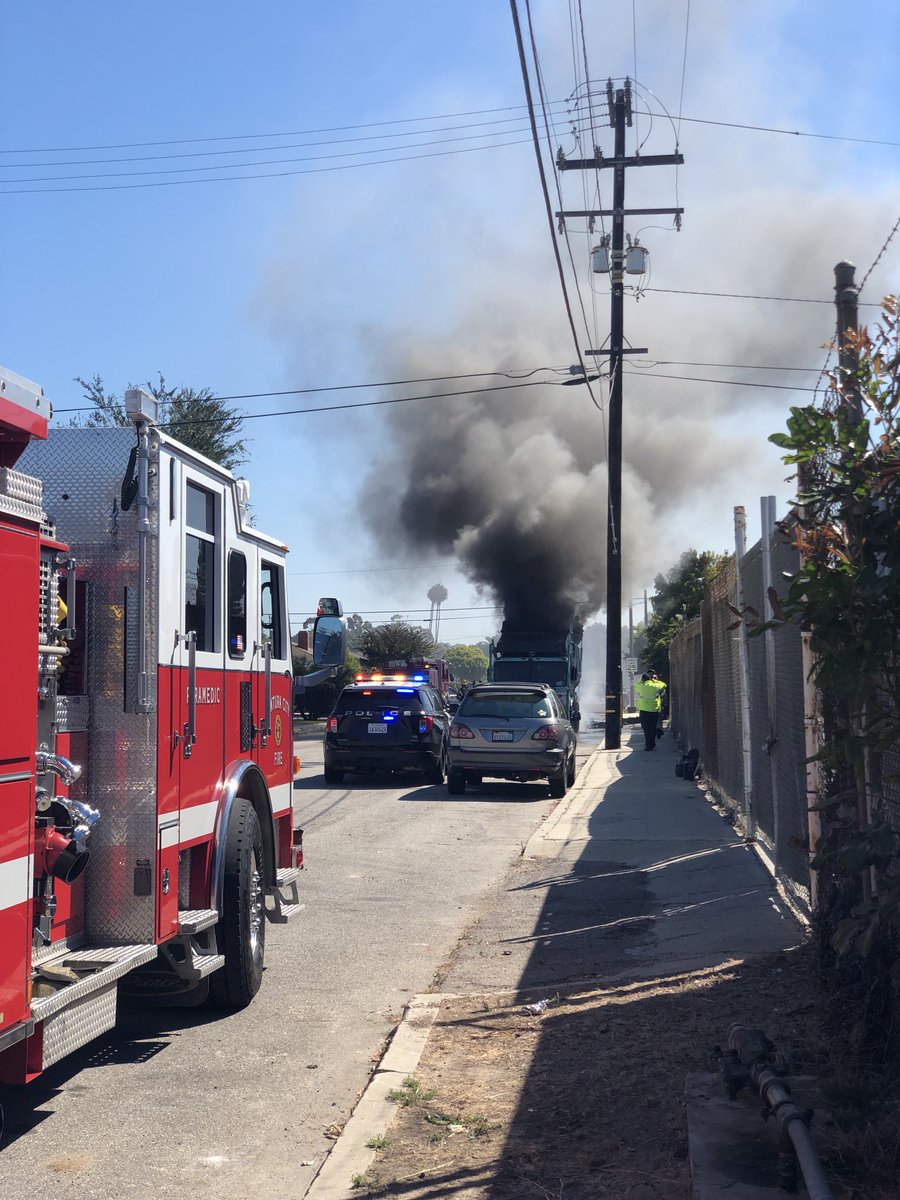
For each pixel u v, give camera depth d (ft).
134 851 17.63
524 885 34.09
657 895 31.48
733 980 21.34
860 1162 12.70
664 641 135.85
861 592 13.05
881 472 13.51
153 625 17.72
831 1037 16.81
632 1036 18.58
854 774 15.69
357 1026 20.79
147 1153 15.19
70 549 17.90
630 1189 13.02
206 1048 19.58
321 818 50.24
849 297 21.72
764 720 34.99
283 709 26.17
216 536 21.48
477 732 57.88
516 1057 18.10
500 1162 14.20
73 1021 15.10
